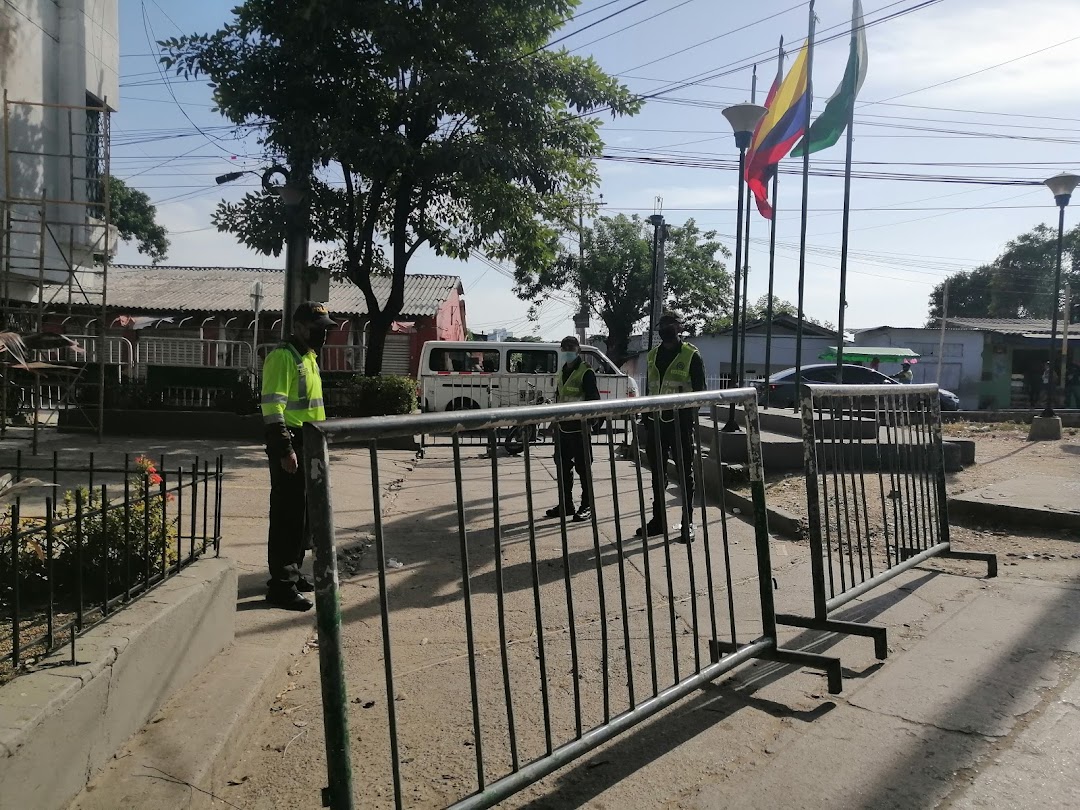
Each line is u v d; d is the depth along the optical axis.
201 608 3.38
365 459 11.45
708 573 3.53
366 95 13.80
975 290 52.44
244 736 3.03
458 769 2.87
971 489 7.88
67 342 9.41
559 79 13.59
